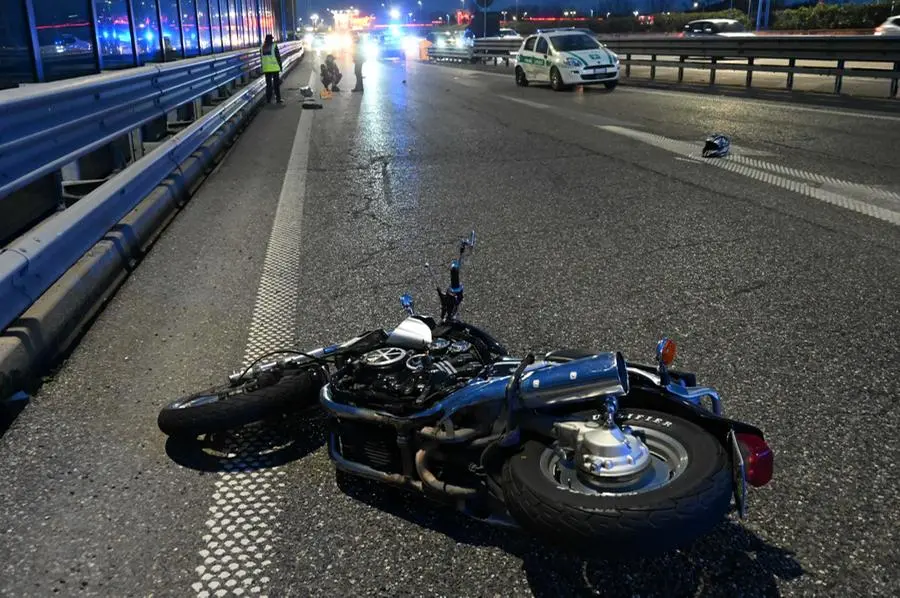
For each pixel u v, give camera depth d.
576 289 5.60
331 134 14.27
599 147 11.62
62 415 4.09
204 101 16.92
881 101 16.14
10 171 5.27
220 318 5.34
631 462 2.43
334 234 7.36
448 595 2.69
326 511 3.21
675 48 23.16
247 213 8.31
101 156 9.20
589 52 22.19
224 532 3.10
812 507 3.06
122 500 3.34
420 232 7.30
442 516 3.13
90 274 5.56
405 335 3.31
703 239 6.69
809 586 2.64
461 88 24.52
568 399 2.61
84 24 9.06
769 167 9.60
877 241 6.43
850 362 4.28
